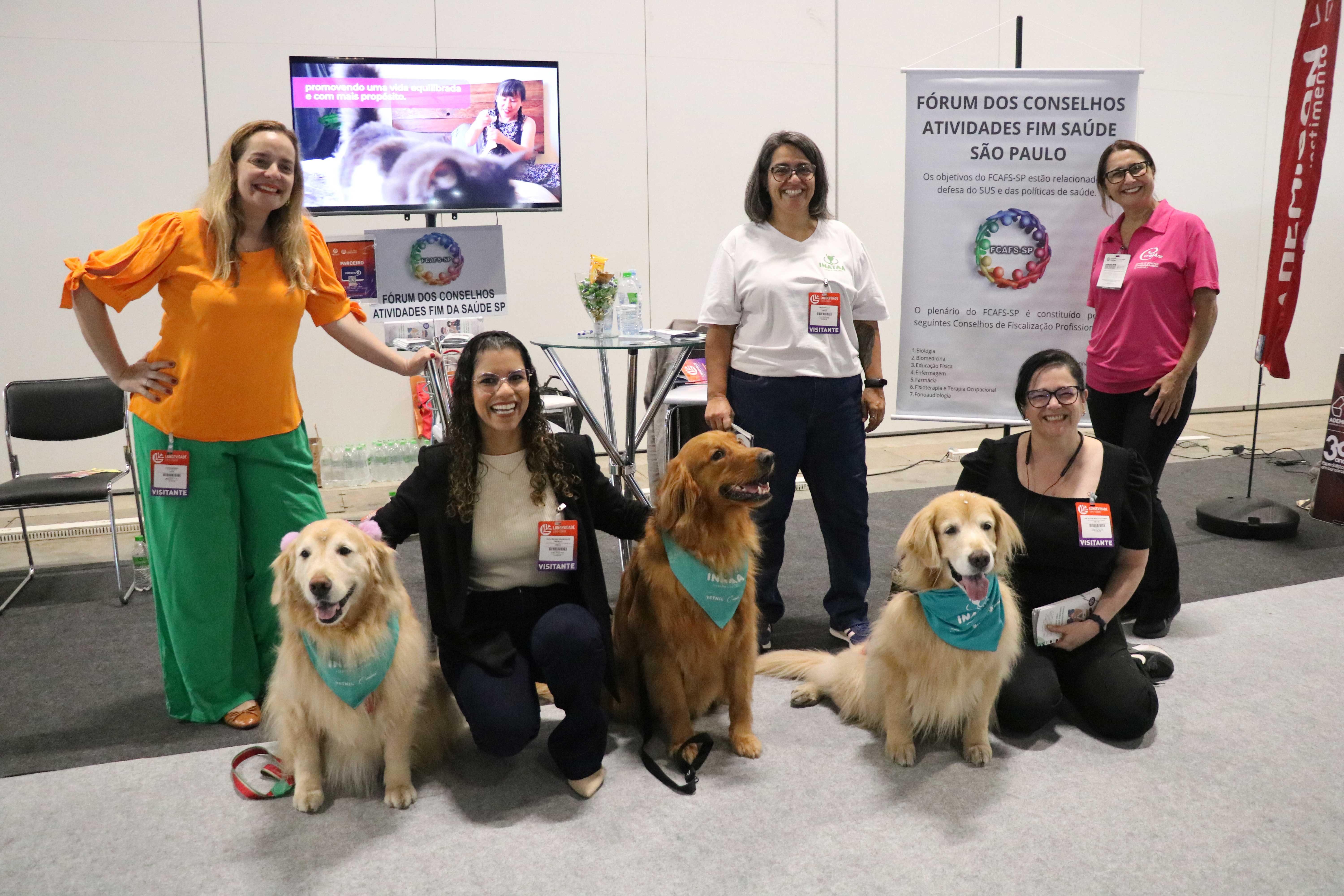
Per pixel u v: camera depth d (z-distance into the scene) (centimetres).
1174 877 191
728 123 643
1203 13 717
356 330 281
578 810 220
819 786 229
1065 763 239
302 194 253
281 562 211
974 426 744
